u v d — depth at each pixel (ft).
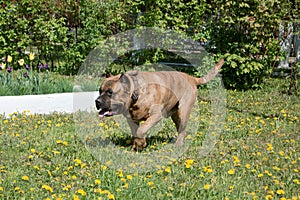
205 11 41.42
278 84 42.14
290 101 35.40
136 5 40.50
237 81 39.96
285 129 26.14
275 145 22.62
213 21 40.96
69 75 41.19
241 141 23.04
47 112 28.89
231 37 39.78
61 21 40.73
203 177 17.48
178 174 17.78
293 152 21.50
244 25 39.78
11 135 22.16
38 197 15.21
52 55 42.70
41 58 43.57
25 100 28.19
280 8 39.04
